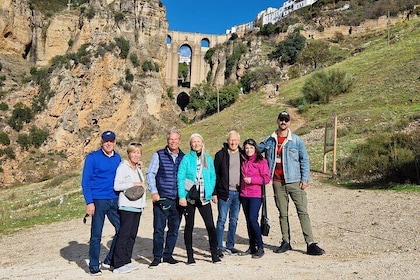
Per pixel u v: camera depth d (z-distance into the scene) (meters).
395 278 5.45
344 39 100.94
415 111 27.64
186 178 7.02
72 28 83.12
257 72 89.44
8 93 65.56
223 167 7.68
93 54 69.62
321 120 33.34
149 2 84.69
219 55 114.06
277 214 11.57
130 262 7.00
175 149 7.19
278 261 6.87
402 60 44.59
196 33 115.31
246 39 115.62
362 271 5.89
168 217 7.20
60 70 66.62
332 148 17.28
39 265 7.78
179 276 6.24
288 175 7.49
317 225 9.53
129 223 6.88
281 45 100.88
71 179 36.28
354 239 8.02
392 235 8.04
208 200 7.09
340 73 42.34
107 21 79.06
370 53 55.62
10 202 26.09
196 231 10.06
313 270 6.13
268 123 39.34
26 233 12.05
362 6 112.06
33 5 83.25
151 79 77.69
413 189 12.77
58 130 63.12
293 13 122.81
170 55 108.12
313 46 85.25
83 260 8.00
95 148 66.31
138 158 7.07
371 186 14.47
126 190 6.86
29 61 79.88
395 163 14.58
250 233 7.51
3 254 9.36
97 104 68.81
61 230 11.97
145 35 82.56
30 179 57.06
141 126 73.00
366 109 32.47
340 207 11.27
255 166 7.52
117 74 71.88
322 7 118.88
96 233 6.75
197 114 88.88
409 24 71.25
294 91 51.66
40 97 64.62
